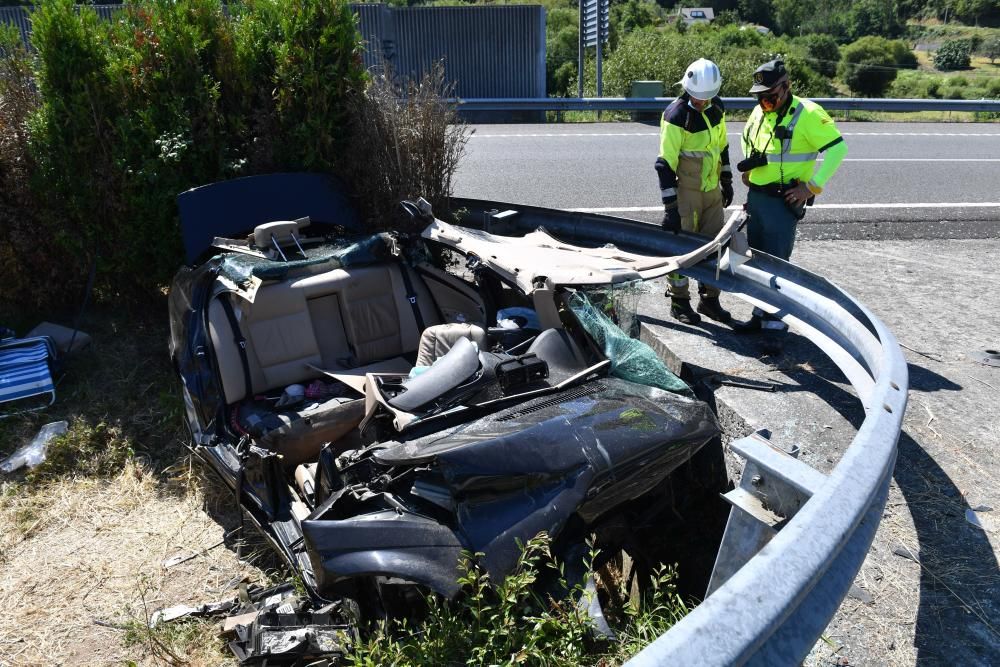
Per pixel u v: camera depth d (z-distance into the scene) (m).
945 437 3.83
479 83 19.39
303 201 5.48
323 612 3.09
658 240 5.64
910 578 2.87
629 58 23.81
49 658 3.24
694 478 3.76
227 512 4.24
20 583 3.70
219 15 5.75
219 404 4.14
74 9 5.38
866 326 3.87
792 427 3.98
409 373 4.23
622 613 3.28
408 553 2.73
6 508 4.23
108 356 5.57
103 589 3.66
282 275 4.41
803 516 1.79
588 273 4.07
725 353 4.95
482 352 3.57
